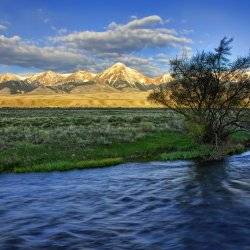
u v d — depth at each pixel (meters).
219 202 21.38
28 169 32.81
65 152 40.06
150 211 20.20
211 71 42.12
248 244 15.30
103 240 16.09
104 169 33.53
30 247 15.43
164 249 14.99
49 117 100.06
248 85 41.53
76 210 20.69
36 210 20.78
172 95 44.47
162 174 30.56
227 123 44.09
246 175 29.19
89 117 95.81
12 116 113.00
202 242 15.60
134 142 47.75
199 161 36.72
